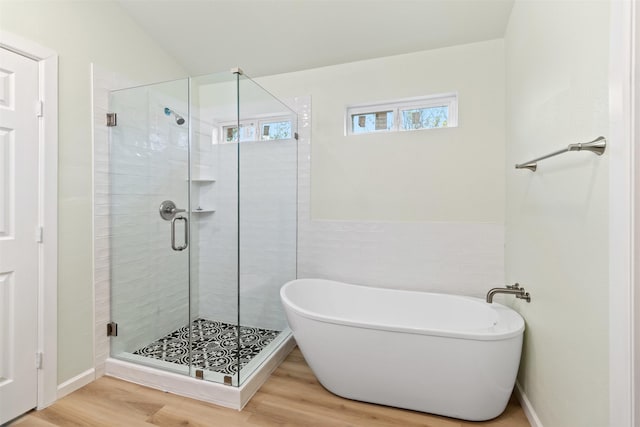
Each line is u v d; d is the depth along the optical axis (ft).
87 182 6.51
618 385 2.77
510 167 6.73
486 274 7.43
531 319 5.30
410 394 5.51
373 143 8.32
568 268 3.87
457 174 7.64
